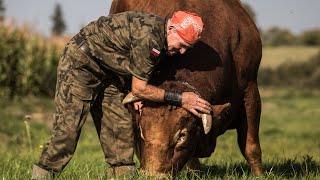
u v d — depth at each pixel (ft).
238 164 52.95
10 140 86.58
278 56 338.95
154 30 35.01
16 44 128.77
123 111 39.19
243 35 43.09
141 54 34.91
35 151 61.87
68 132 37.40
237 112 44.70
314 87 260.01
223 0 43.55
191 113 35.50
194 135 36.24
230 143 81.82
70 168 46.42
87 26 37.24
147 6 41.45
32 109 113.09
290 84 265.34
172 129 35.09
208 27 40.19
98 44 36.65
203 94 37.14
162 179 34.55
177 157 35.65
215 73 38.52
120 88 39.24
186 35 34.81
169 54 35.86
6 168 46.80
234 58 42.01
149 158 34.81
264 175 43.50
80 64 36.99
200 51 38.27
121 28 36.09
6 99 124.88
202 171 46.01
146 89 35.12
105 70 37.78
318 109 168.96
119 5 44.45
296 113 159.02
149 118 35.22
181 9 40.37
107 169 43.68
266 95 222.07
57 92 37.63
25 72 129.08
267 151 76.48
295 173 44.27
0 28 129.49
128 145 39.40
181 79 36.60
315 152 75.97
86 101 37.63
